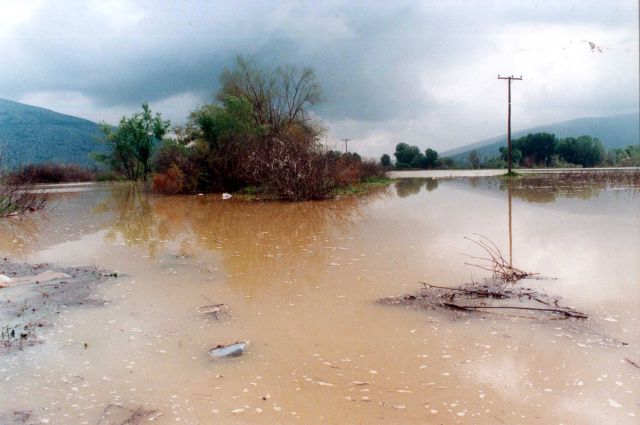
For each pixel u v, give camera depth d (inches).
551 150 2527.1
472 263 292.4
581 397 138.6
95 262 317.7
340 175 846.5
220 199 789.2
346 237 396.8
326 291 243.4
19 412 133.6
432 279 259.8
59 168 1633.9
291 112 1272.1
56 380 152.5
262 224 487.2
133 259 326.0
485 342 176.6
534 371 154.1
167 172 932.0
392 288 245.3
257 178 814.5
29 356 170.1
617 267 273.3
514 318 199.3
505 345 173.5
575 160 2474.2
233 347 171.6
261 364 162.2
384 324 196.5
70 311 217.9
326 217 532.4
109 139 1478.8
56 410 134.7
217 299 234.7
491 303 218.2
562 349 169.2
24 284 262.1
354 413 131.7
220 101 1248.2
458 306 211.2
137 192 1017.5
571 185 962.1
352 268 288.7
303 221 502.9
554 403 135.6
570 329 186.2
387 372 155.3
